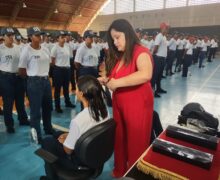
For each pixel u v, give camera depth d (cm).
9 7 1391
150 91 170
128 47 158
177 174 103
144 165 110
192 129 159
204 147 133
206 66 1111
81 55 424
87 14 1931
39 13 1582
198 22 1662
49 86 307
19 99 354
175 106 467
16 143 301
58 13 1694
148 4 1831
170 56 797
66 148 153
